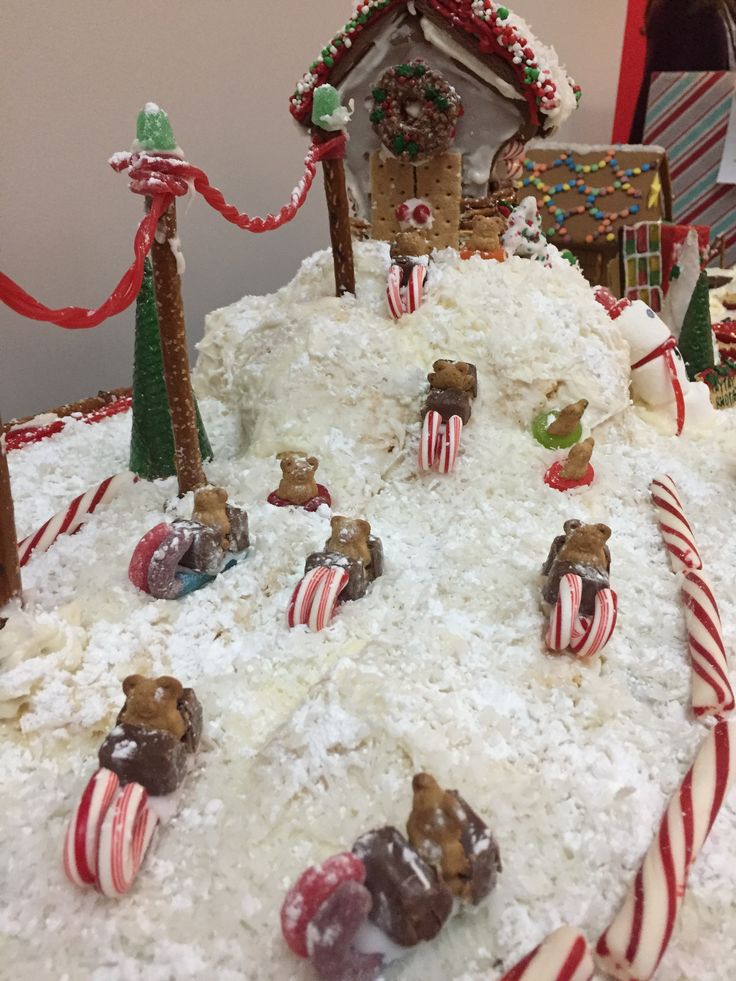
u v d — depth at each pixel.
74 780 0.92
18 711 0.99
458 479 1.44
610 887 0.82
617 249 2.57
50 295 2.03
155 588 1.16
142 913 0.79
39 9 1.79
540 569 1.23
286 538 1.27
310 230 2.68
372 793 0.89
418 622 1.13
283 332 1.61
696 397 1.78
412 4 1.57
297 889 0.72
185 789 0.91
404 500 1.42
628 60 3.41
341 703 0.97
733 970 0.77
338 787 0.90
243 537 1.25
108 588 1.18
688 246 2.48
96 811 0.79
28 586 1.18
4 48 1.76
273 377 1.54
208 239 2.36
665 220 2.73
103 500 1.41
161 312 1.24
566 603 1.05
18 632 1.01
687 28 3.03
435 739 0.92
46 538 1.31
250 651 1.09
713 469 1.58
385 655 1.05
